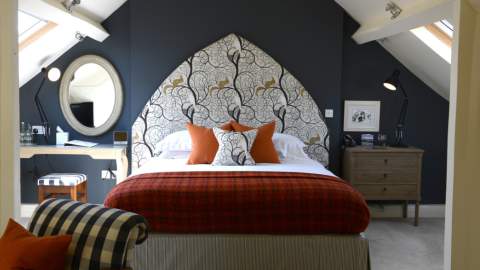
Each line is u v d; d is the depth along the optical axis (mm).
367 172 4645
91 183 5066
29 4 3342
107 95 4996
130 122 4988
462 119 2693
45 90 4984
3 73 2605
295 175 3326
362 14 4520
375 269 3436
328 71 4898
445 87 4762
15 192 2721
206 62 4836
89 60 4957
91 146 4793
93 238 1966
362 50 5000
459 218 2736
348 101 5008
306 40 4871
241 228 3004
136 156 4906
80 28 4352
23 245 1875
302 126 4918
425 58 4449
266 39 4867
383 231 4484
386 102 5031
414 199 4672
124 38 4957
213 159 4102
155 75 4863
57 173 5004
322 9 4848
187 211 2982
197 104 4863
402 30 3895
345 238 2998
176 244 2992
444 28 4051
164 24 4828
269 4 4844
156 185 3076
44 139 5012
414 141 5047
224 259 3006
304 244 2998
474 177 2721
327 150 4938
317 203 2984
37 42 4641
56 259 1873
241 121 4887
